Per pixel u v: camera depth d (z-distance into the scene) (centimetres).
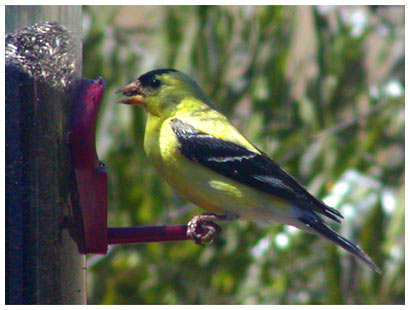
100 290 1133
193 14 1170
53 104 704
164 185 1161
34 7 722
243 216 796
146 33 1195
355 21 1213
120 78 1158
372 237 1048
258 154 794
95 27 1180
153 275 1142
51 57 718
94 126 700
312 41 1187
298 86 1213
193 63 1151
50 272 704
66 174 695
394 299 1080
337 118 1200
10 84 700
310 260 1114
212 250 1155
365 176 1097
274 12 1173
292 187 791
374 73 1286
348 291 1091
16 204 696
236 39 1184
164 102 816
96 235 709
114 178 1150
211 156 782
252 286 1113
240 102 1185
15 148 696
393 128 1170
